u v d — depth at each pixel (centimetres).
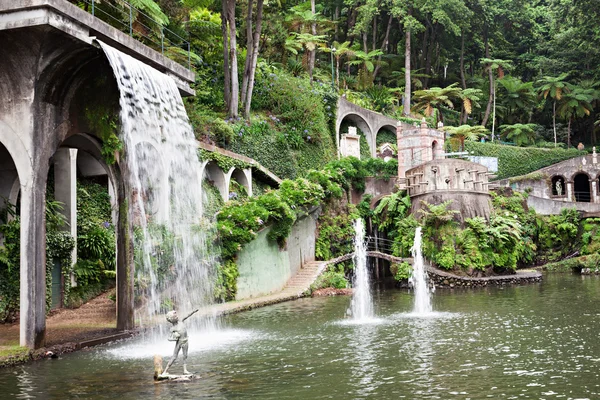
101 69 1409
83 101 1430
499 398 873
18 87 1296
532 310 1892
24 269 1275
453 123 5756
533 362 1119
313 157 3616
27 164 1288
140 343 1424
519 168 5331
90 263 2005
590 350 1223
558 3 6088
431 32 5909
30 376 1077
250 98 3275
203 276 2072
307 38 4212
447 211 2950
